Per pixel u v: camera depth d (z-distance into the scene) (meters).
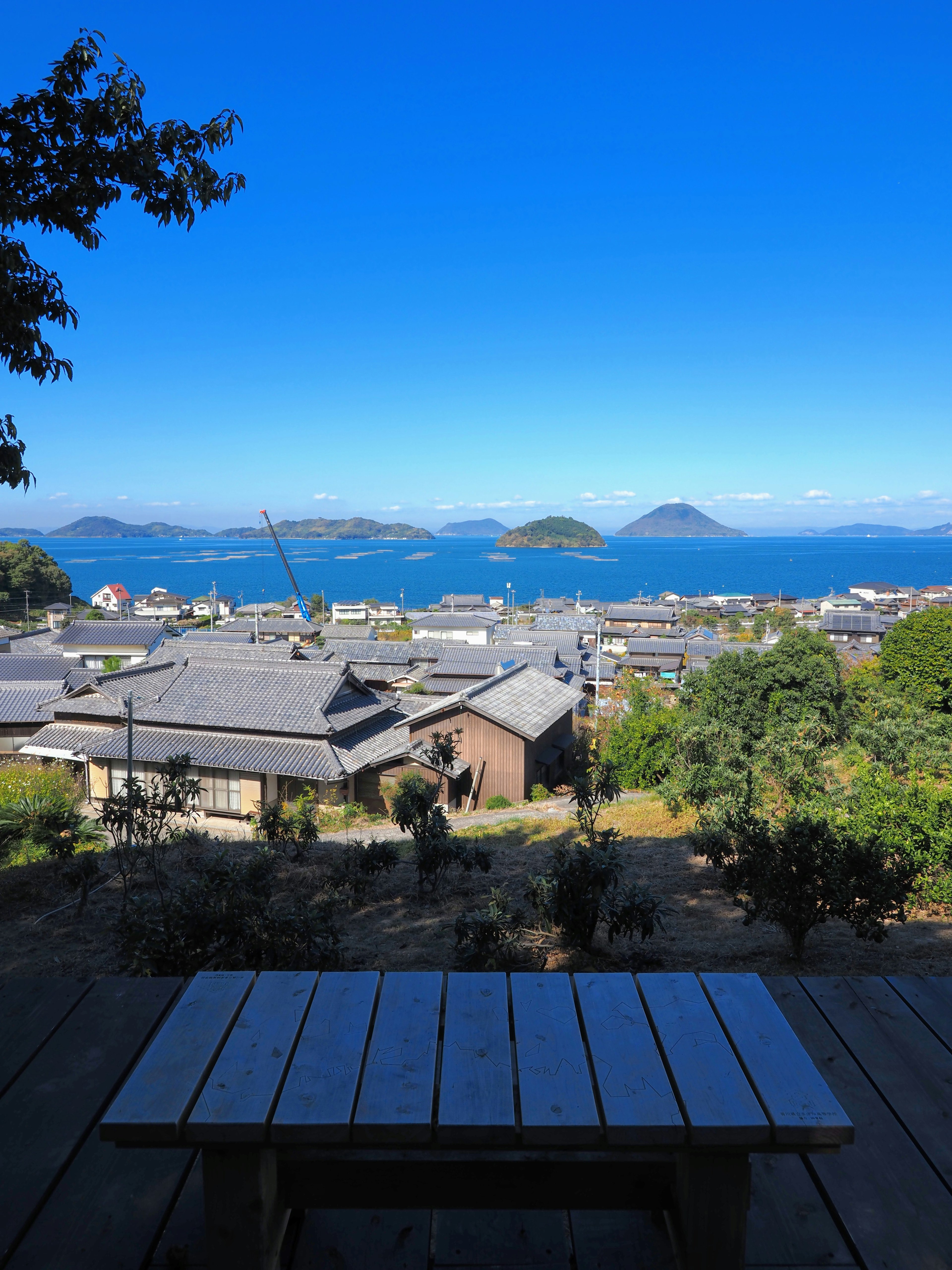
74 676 34.78
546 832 16.91
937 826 10.19
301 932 6.62
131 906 6.91
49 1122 2.43
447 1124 1.64
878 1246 2.07
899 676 33.50
